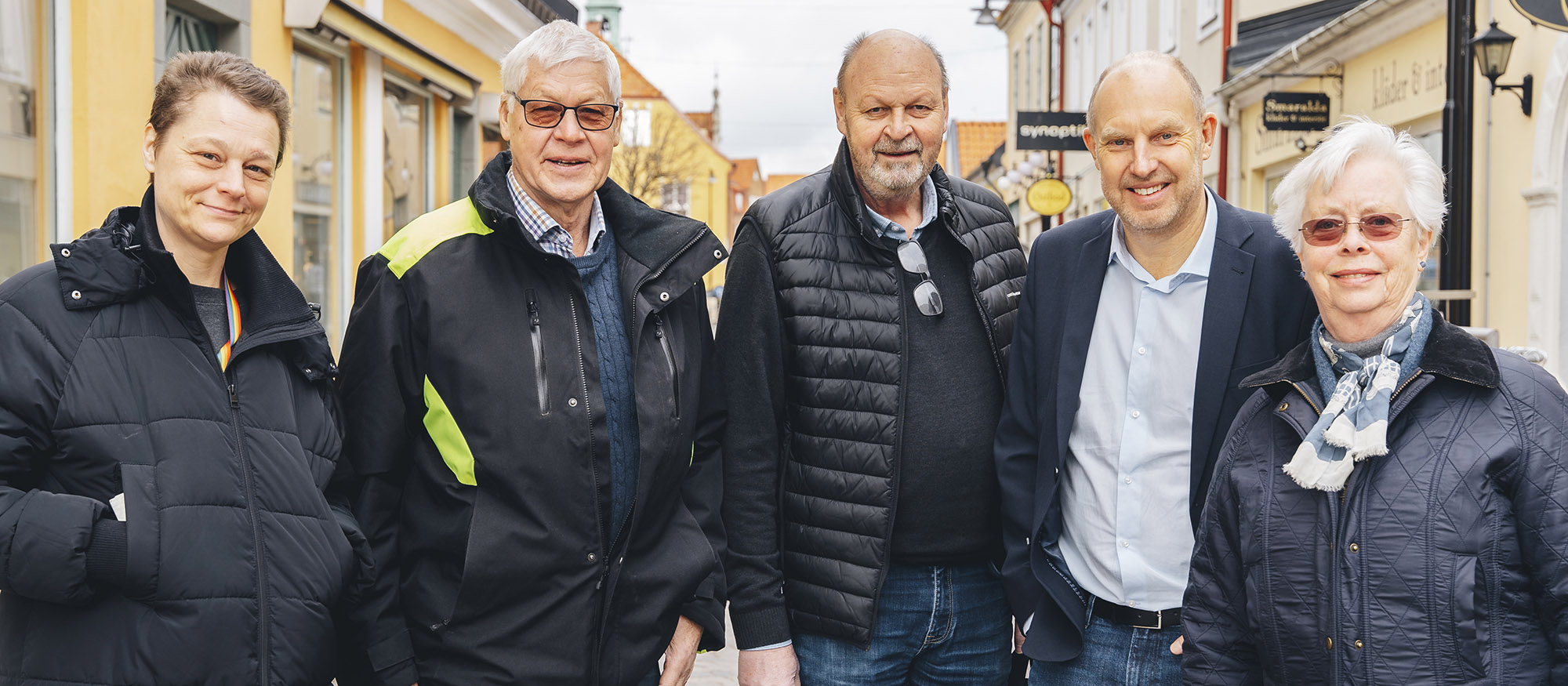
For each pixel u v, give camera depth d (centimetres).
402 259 245
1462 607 190
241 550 200
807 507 295
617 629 256
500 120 265
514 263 251
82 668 190
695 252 269
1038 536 284
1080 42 2288
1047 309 290
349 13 788
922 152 288
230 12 661
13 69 510
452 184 1076
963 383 296
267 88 217
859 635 288
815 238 296
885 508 288
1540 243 744
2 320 192
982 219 310
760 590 292
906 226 301
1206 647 230
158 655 191
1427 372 199
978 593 304
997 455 293
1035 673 300
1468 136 752
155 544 191
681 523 272
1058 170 2377
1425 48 905
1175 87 259
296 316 222
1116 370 278
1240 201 1350
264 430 210
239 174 211
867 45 288
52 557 182
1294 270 264
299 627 206
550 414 245
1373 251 204
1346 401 202
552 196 255
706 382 285
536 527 243
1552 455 191
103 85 552
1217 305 264
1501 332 798
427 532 246
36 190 525
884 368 290
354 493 246
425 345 244
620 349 262
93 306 197
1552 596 190
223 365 212
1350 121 214
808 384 293
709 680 471
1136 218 264
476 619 244
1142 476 271
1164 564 269
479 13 1068
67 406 191
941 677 308
